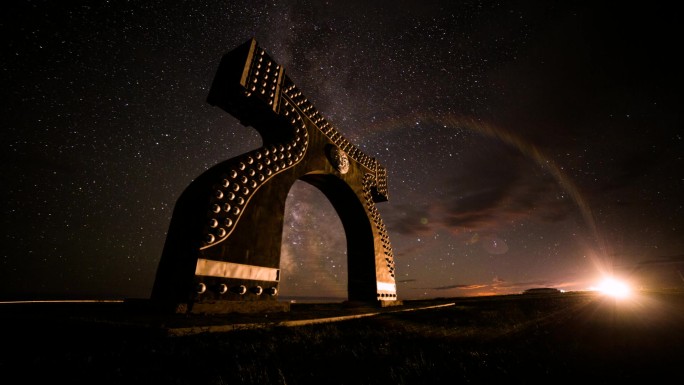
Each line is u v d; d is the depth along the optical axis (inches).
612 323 336.8
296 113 498.9
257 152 408.5
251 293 346.0
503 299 815.1
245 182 374.0
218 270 318.0
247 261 351.6
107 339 190.1
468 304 684.1
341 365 159.3
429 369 156.9
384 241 677.3
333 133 606.2
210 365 145.0
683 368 165.5
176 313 271.7
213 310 297.3
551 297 864.9
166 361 146.2
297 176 474.3
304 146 496.7
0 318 221.9
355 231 658.8
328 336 235.8
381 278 622.2
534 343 234.5
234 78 410.9
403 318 381.7
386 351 192.2
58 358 146.3
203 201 339.0
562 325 332.5
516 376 150.0
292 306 512.4
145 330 192.5
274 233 398.9
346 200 649.6
